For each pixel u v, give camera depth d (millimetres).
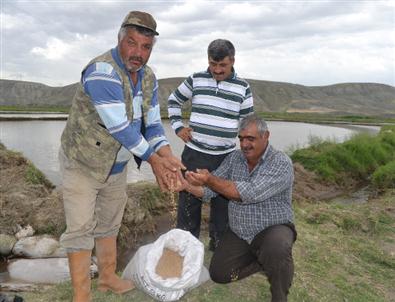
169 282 3609
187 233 3869
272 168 3770
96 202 3750
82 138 3254
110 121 3072
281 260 3607
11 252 6613
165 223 8031
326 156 14312
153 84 3504
